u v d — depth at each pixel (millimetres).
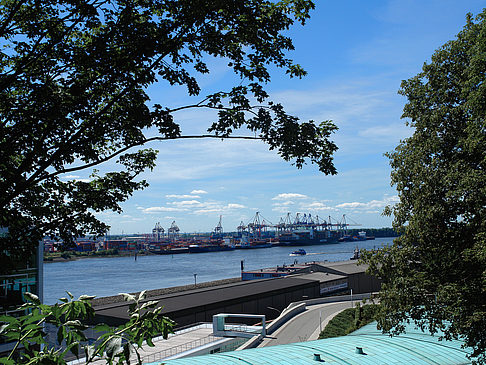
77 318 5191
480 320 23844
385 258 29812
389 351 35812
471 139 25031
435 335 40125
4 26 9156
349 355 34844
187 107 10109
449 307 24922
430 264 26672
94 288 179500
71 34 10672
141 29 9258
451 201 26078
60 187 10875
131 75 9617
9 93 9938
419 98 30812
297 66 10781
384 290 29750
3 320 4871
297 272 138625
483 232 24156
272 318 85188
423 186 28172
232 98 10016
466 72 26172
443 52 29500
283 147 10055
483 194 23781
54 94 9211
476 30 27359
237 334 58781
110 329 5051
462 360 34625
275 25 9984
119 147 11586
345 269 122250
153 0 9641
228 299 75000
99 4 9523
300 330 66875
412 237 28672
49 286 188625
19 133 9047
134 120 9758
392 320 28750
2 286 38000
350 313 78500
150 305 5246
